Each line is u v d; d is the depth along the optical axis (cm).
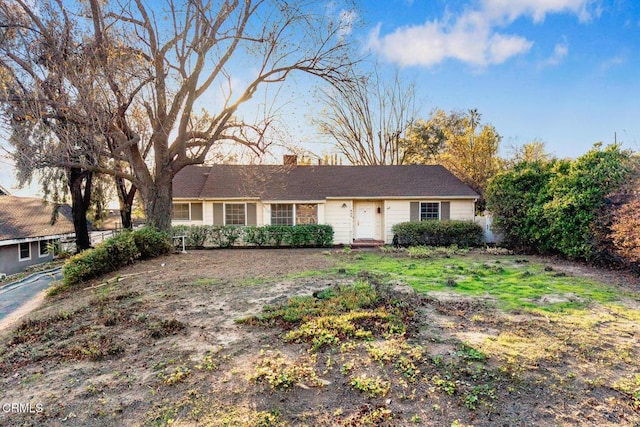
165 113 1193
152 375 348
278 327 459
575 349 392
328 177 1806
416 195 1622
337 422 270
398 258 1152
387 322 464
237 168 1861
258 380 328
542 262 1058
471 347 392
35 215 2002
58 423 281
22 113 872
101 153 1051
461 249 1379
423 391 307
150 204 1237
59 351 417
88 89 909
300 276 806
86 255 880
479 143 2333
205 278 803
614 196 933
